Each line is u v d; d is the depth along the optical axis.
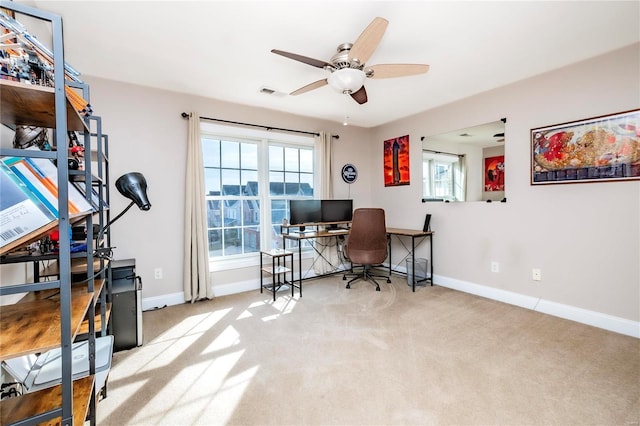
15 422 0.86
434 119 3.78
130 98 2.90
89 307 1.24
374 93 3.23
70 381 0.88
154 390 1.71
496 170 3.15
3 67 0.94
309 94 3.23
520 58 2.46
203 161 3.35
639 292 2.29
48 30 2.06
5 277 1.47
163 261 3.08
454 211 3.59
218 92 3.16
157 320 2.71
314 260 4.23
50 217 0.90
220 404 1.60
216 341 2.30
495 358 2.02
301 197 4.20
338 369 1.91
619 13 1.85
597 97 2.44
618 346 2.15
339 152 4.47
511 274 3.07
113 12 1.79
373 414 1.51
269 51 2.28
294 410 1.55
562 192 2.68
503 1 1.73
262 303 3.15
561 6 1.79
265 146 3.82
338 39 2.12
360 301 3.19
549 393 1.65
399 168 4.32
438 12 1.83
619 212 2.37
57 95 0.85
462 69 2.66
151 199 3.01
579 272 2.59
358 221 3.57
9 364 1.26
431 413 1.51
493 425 1.43
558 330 2.44
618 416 1.47
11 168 0.88
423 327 2.52
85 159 1.32
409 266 3.80
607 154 2.40
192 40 2.12
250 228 3.76
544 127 2.76
